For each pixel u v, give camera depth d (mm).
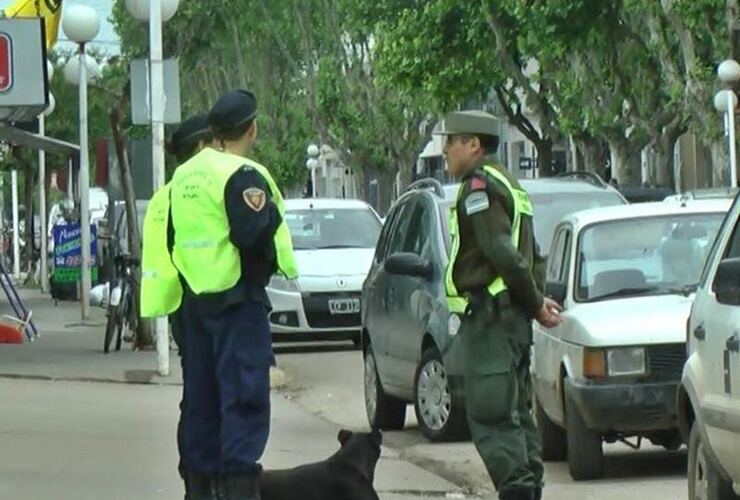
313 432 42750
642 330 33219
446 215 41688
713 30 85688
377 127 181500
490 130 27188
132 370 54625
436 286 40219
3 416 43875
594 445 34125
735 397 24812
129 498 31516
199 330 23469
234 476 22984
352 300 67125
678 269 36188
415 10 130750
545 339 35906
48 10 72000
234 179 22859
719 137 87250
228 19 79000
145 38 87938
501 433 26922
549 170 136625
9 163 136875
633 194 85188
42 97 55656
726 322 25438
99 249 105688
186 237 23047
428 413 40438
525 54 116625
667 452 38688
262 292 23266
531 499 27031
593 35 104375
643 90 111062
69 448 38094
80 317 89000
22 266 167250
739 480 24953
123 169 64750
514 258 26531
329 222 70875
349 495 24734
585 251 36688
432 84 128500
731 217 27500
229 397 23000
